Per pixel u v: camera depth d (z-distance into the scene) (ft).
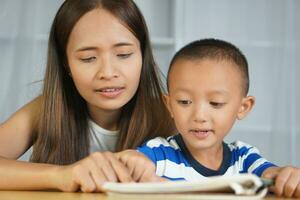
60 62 3.84
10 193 2.50
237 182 1.95
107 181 2.50
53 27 3.77
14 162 2.83
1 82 8.49
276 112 9.20
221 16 9.18
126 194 2.16
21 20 8.59
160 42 8.65
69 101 3.90
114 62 3.35
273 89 9.23
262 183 1.95
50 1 8.77
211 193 2.07
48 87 3.85
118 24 3.39
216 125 2.88
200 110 2.85
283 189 2.41
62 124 3.83
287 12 9.22
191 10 9.01
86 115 3.98
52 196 2.30
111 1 3.43
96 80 3.34
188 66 2.92
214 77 2.85
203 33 9.09
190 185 2.01
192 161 3.10
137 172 2.69
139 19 3.59
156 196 2.07
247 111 3.13
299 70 9.29
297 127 9.25
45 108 3.83
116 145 3.97
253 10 9.27
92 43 3.33
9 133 3.83
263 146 9.09
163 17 9.02
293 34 9.27
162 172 3.07
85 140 3.93
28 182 2.65
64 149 3.82
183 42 8.73
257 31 9.30
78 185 2.56
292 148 9.14
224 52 2.97
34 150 3.83
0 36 8.51
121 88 3.40
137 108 3.87
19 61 8.51
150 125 3.89
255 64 9.24
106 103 3.41
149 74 3.85
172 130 3.96
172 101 2.99
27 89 8.29
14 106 8.43
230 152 3.21
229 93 2.88
